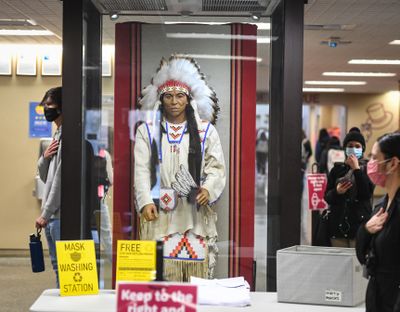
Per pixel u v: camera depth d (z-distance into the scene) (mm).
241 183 4375
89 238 4145
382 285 2734
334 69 14734
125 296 2205
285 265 3180
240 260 4352
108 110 4375
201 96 4402
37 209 9461
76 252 3271
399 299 2617
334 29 9148
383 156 2756
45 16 7465
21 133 9461
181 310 2189
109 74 4383
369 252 2795
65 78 3986
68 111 3984
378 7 7543
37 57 9422
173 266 4367
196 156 4375
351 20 8438
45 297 3201
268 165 4297
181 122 4398
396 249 2701
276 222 4105
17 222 9461
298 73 3998
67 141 3986
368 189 5305
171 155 4379
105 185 4316
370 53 11852
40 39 8969
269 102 4312
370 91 21422
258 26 4363
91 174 4215
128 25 4395
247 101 4383
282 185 4004
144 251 3127
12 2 6766
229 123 4398
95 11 4297
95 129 4289
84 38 4035
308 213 11125
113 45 4387
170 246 4371
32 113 9430
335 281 3113
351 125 22391
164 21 4398
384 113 22250
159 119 4398
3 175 9469
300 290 3156
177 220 4379
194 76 4406
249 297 3184
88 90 4164
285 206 4004
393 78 16781
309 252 3230
